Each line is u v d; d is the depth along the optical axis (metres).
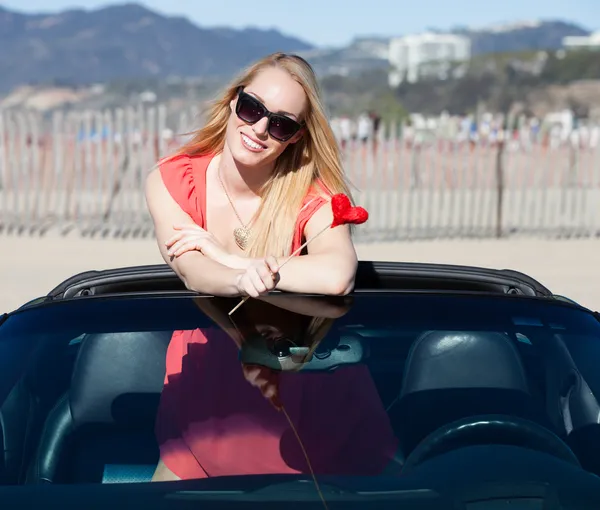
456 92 134.75
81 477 2.31
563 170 14.05
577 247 12.77
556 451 2.32
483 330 2.60
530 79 133.75
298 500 2.06
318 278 2.76
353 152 14.45
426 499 2.08
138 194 13.76
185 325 2.59
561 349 2.59
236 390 2.40
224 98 3.18
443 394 2.48
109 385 2.50
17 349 2.59
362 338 2.56
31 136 13.66
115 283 3.24
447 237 13.59
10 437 2.37
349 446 2.33
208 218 3.23
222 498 2.07
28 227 13.40
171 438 2.38
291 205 3.15
